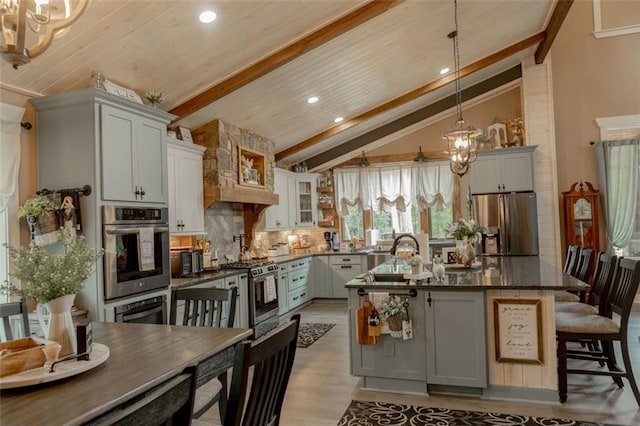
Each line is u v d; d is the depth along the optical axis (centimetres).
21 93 322
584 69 654
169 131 463
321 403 325
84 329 169
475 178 657
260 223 659
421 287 330
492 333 324
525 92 671
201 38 363
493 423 284
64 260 173
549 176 654
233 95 483
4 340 239
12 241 312
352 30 443
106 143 325
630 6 636
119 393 138
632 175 618
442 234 771
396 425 286
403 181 791
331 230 824
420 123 783
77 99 319
